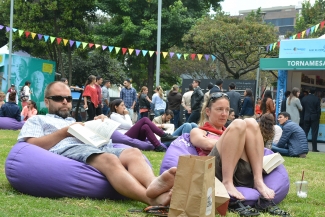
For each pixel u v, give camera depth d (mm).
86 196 4191
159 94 15102
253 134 4336
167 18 25188
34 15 25016
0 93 13492
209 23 24188
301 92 14500
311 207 4500
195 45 24297
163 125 10180
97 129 4562
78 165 4215
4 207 3674
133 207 3969
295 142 10031
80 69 31234
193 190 3105
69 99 4867
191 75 34688
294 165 8219
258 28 23547
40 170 4207
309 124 13531
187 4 27078
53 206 3822
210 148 4621
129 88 15195
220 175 4266
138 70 30500
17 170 4289
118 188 3984
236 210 3977
